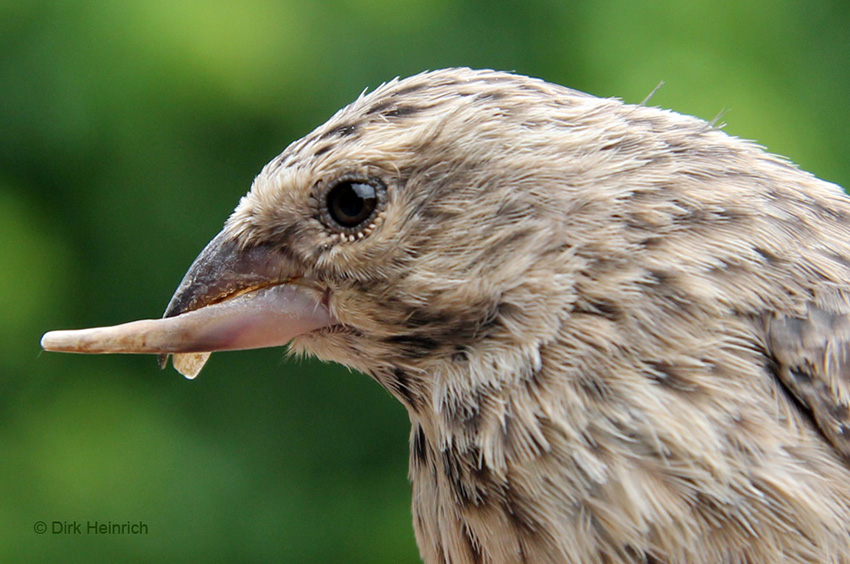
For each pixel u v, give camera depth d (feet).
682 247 2.79
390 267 2.80
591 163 2.80
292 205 2.81
